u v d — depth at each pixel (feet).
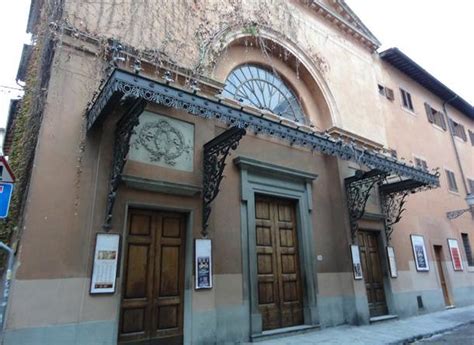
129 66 22.35
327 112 37.68
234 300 24.25
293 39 35.99
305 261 30.27
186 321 21.40
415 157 49.11
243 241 26.20
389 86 50.65
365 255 36.19
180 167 23.24
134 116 18.48
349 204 34.42
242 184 27.53
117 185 19.31
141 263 21.08
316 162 35.04
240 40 31.65
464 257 51.65
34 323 16.10
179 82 24.80
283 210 31.37
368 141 40.09
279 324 27.45
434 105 59.98
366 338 25.61
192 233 22.86
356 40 46.93
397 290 37.22
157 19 25.04
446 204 51.88
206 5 28.94
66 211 18.29
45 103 19.24
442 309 42.57
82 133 19.89
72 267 17.72
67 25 20.72
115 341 18.01
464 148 63.21
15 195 21.80
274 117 31.65
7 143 34.19
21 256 16.52
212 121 26.14
